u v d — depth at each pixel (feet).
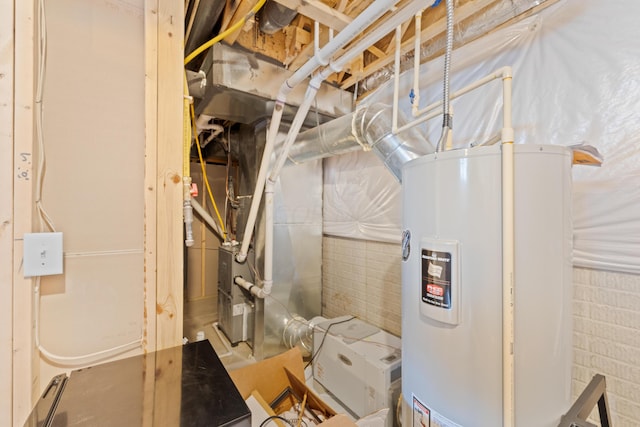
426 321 2.95
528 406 2.51
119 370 2.84
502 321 2.50
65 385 2.57
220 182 14.83
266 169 7.00
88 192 3.11
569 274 2.71
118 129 3.28
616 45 3.67
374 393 5.60
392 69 6.95
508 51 4.76
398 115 5.02
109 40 3.22
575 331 4.14
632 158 3.57
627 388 3.66
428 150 4.57
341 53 5.82
